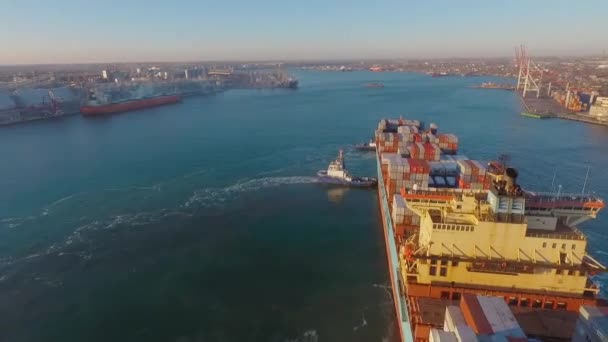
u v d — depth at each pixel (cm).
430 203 5172
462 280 4525
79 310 5725
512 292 4312
